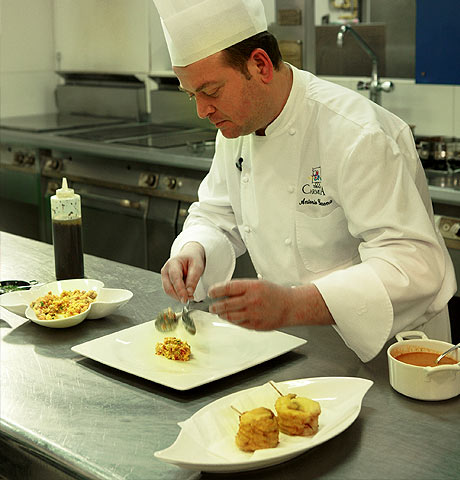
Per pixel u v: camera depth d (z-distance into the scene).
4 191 4.26
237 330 1.48
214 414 1.10
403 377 1.18
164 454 0.98
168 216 3.36
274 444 1.02
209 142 3.49
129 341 1.43
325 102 1.53
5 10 4.39
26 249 2.12
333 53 3.45
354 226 1.43
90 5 4.27
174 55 1.39
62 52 4.55
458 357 1.20
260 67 1.42
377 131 1.42
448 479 0.96
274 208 1.62
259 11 1.43
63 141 3.72
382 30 3.22
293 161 1.57
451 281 1.46
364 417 1.13
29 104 4.63
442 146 2.91
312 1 3.50
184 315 1.49
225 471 0.99
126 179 3.54
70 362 1.37
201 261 1.60
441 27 2.81
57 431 1.12
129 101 4.30
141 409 1.18
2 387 1.27
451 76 2.84
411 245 1.33
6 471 1.18
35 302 1.59
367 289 1.27
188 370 1.31
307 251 1.61
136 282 1.82
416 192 1.41
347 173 1.43
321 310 1.26
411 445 1.05
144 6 3.97
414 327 1.45
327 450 1.04
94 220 3.72
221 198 1.81
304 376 1.29
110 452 1.05
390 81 3.26
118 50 4.19
